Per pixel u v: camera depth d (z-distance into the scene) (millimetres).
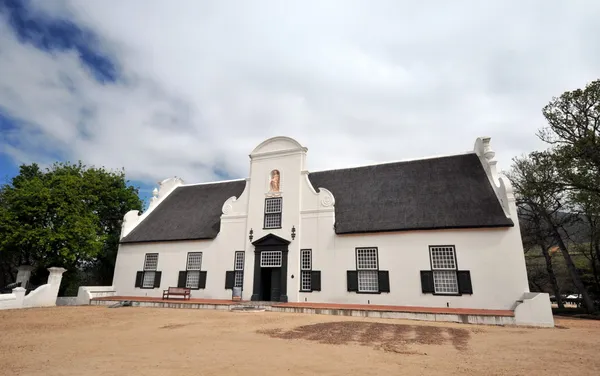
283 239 21391
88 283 31984
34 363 7348
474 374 6645
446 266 18047
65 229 23422
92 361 7473
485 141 20750
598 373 6781
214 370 6707
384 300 18562
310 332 11258
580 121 19922
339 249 20234
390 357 7938
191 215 26531
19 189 23734
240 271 22500
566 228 26750
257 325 12828
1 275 28016
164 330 11766
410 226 18875
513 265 16844
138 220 27547
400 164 23812
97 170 30016
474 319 14570
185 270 23719
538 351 8812
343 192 23078
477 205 18719
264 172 23656
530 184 22891
